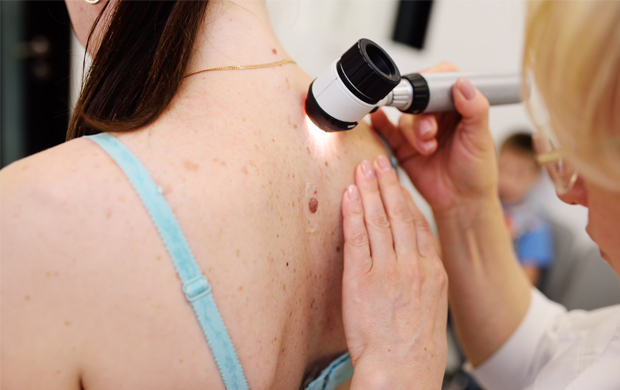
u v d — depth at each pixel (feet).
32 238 1.17
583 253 6.96
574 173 1.58
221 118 1.48
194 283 1.29
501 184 7.44
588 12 1.05
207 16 1.63
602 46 1.03
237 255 1.38
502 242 2.66
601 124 1.10
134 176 1.26
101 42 1.58
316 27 6.85
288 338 1.67
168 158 1.33
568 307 6.82
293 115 1.73
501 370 2.74
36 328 1.18
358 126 2.17
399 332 1.72
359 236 1.78
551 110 1.18
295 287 1.65
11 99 7.12
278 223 1.54
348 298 1.75
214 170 1.38
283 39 6.73
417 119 2.20
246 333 1.42
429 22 7.22
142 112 1.38
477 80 2.19
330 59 7.07
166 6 1.51
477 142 2.23
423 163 2.51
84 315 1.20
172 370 1.31
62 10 6.88
